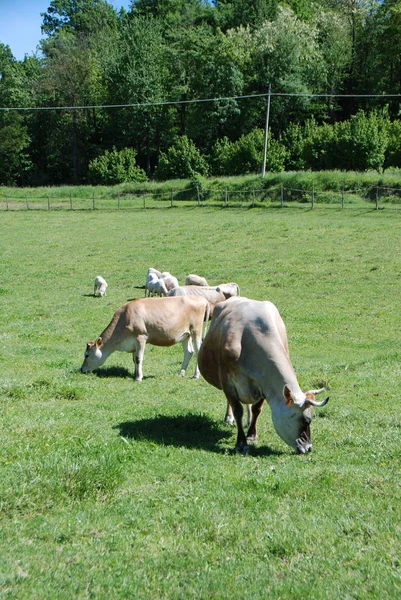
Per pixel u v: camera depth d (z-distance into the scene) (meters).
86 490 6.95
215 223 44.38
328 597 4.89
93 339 20.09
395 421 10.44
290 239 38.25
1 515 6.17
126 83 85.38
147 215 49.69
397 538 5.92
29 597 4.74
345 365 15.80
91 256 36.22
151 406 12.00
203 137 84.56
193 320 15.32
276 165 68.19
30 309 24.95
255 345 9.18
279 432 8.86
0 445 8.35
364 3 88.94
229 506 6.74
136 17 96.69
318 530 6.11
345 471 7.92
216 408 12.02
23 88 92.75
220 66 80.62
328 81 85.50
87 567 5.29
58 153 90.06
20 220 49.44
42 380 13.50
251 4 98.06
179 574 5.30
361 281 28.91
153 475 7.79
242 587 5.08
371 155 63.12
